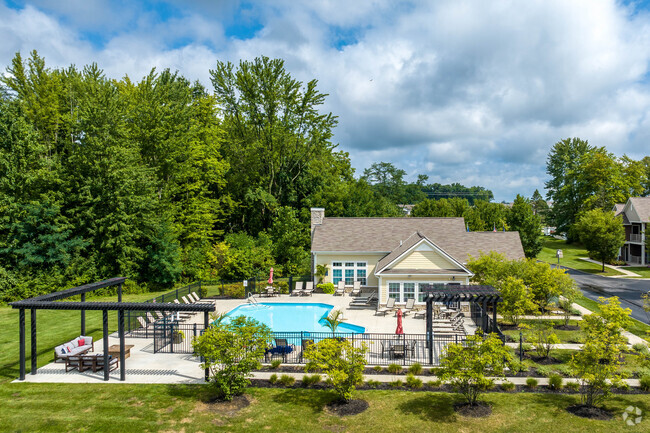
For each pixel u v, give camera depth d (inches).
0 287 1296.8
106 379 684.7
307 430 527.2
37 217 1358.3
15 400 609.0
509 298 968.3
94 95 1561.3
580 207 2989.7
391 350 774.5
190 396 626.5
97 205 1486.2
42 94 1640.0
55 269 1390.3
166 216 1656.0
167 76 1812.3
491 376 687.1
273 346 783.1
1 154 1309.1
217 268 1777.8
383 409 584.1
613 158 3031.5
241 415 567.5
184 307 680.4
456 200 2637.8
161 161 1721.2
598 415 555.2
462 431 521.0
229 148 2242.9
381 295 1226.6
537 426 530.9
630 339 898.1
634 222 2363.4
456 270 1221.7
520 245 1416.1
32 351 710.5
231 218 2394.2
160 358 796.6
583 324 705.0
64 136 1700.3
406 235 1515.7
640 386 650.8
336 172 2721.5
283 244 1945.1
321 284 1448.1
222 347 611.8
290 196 2274.9
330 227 1583.4
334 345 614.5
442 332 926.4
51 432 519.5
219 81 2121.1
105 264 1517.0
